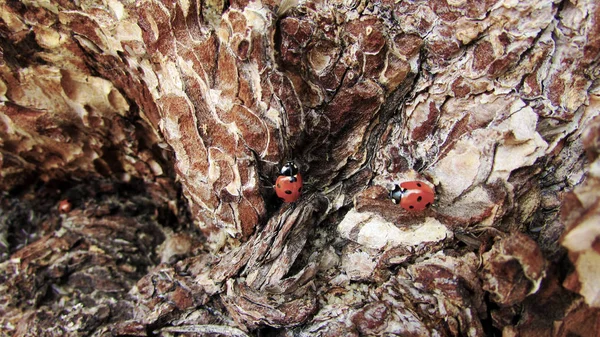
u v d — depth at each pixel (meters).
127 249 0.11
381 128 0.09
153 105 0.09
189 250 0.10
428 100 0.08
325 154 0.09
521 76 0.08
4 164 0.11
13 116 0.10
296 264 0.08
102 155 0.11
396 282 0.08
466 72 0.08
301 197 0.09
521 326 0.07
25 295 0.10
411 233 0.08
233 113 0.08
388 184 0.08
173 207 0.11
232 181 0.08
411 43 0.08
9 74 0.09
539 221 0.08
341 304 0.08
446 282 0.07
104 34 0.09
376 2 0.08
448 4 0.08
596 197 0.06
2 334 0.09
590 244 0.06
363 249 0.08
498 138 0.07
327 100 0.08
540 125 0.08
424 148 0.08
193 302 0.09
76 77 0.10
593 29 0.07
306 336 0.08
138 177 0.11
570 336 0.07
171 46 0.08
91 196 0.12
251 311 0.08
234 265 0.09
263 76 0.08
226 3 0.09
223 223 0.09
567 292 0.07
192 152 0.08
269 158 0.08
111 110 0.10
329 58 0.08
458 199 0.08
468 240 0.08
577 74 0.07
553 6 0.07
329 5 0.08
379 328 0.07
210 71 0.08
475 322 0.07
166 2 0.08
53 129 0.10
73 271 0.10
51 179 0.12
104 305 0.09
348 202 0.09
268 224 0.09
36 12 0.09
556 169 0.08
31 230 0.12
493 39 0.08
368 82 0.08
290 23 0.08
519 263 0.07
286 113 0.08
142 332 0.08
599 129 0.06
